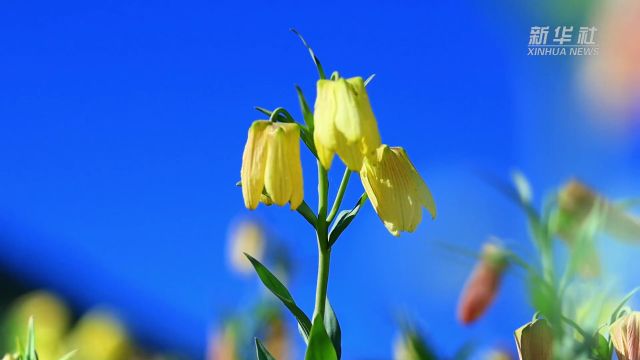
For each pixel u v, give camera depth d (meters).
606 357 0.74
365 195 0.75
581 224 0.81
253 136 0.73
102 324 0.97
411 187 0.76
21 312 0.93
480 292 0.89
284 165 0.73
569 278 0.79
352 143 0.72
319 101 0.72
